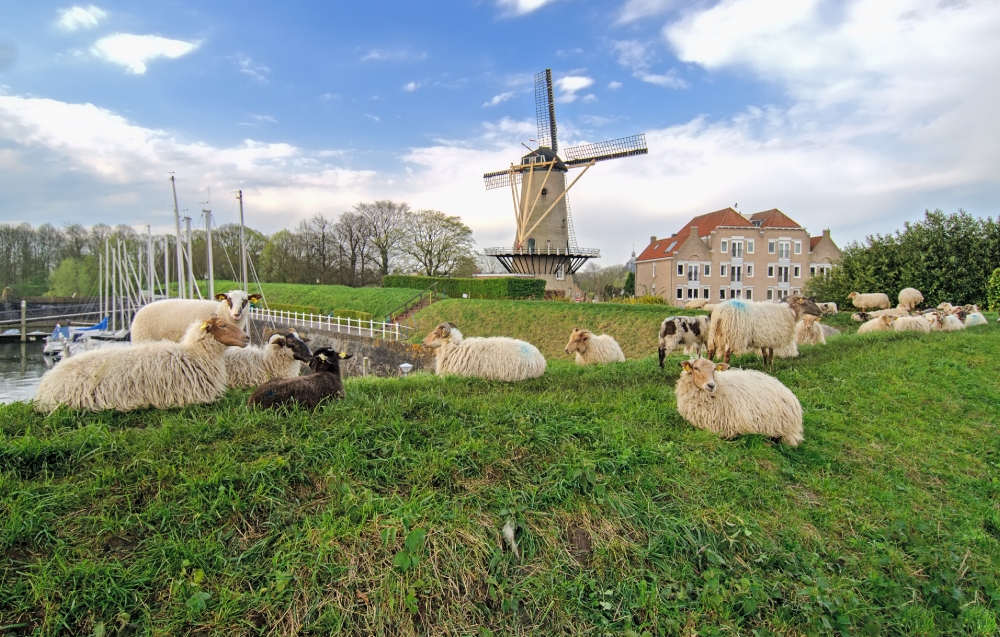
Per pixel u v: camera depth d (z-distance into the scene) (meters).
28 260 75.44
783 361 12.00
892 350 13.44
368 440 5.55
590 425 6.68
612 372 10.41
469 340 10.06
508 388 8.79
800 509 5.79
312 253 74.00
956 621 4.78
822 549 5.28
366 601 3.99
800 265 57.09
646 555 4.76
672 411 7.82
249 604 3.80
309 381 6.50
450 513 4.67
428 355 26.47
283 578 3.95
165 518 4.27
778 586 4.72
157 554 4.01
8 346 48.50
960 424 8.77
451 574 4.27
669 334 12.00
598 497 5.17
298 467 4.97
